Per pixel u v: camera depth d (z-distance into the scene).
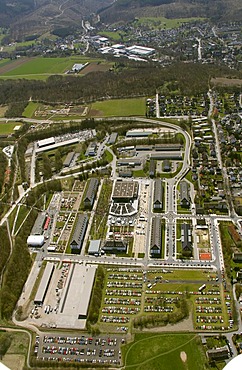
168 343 180.62
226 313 193.25
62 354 180.50
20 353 182.12
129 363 173.75
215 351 171.00
